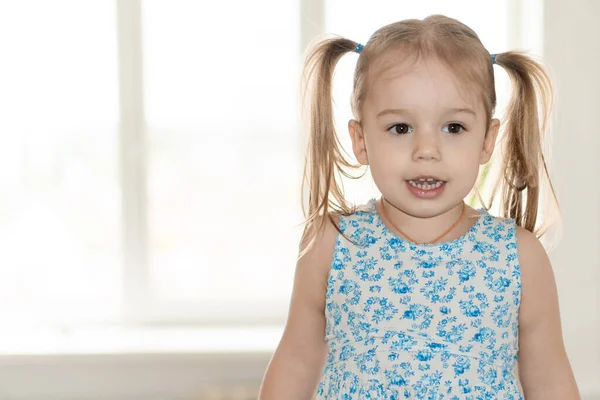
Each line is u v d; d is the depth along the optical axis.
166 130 2.95
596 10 2.67
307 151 1.30
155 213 2.97
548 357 1.21
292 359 1.26
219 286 2.99
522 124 1.27
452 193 1.12
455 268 1.19
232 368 2.69
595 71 2.69
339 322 1.22
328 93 1.28
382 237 1.22
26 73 2.94
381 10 2.85
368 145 1.15
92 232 2.98
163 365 2.70
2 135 2.95
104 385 2.71
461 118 1.10
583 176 2.72
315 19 2.86
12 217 2.98
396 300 1.19
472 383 1.16
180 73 2.94
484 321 1.18
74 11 2.92
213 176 2.96
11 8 2.92
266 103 2.94
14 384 2.71
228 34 2.92
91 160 2.96
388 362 1.17
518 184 1.28
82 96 2.94
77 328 2.97
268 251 2.98
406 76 1.10
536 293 1.20
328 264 1.24
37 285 2.98
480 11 2.83
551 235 2.60
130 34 2.92
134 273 2.98
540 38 2.71
